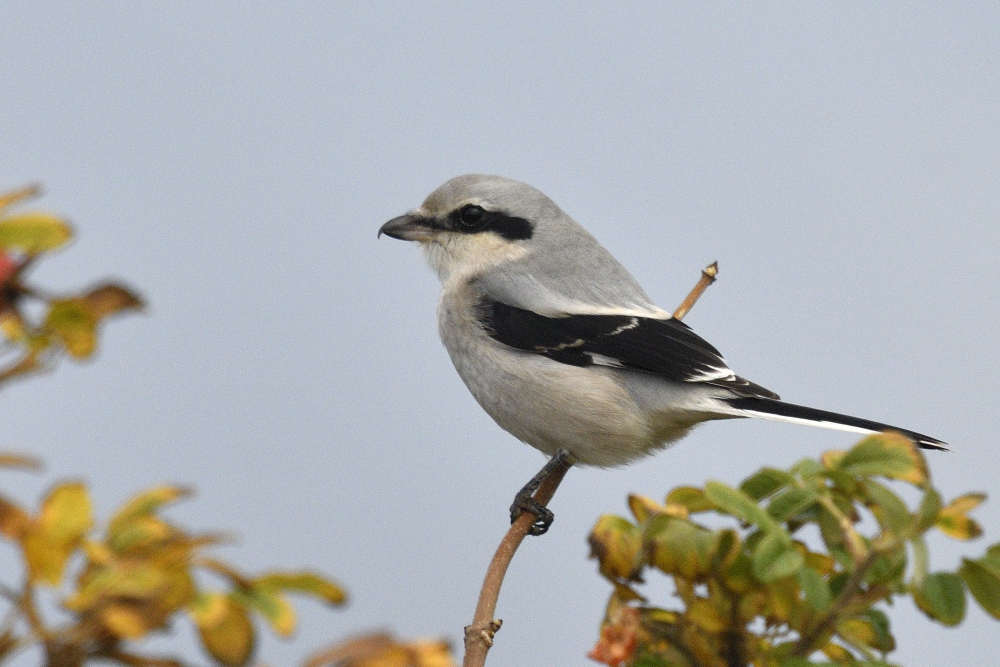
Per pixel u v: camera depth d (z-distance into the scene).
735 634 4.91
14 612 2.98
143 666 3.07
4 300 3.06
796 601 4.82
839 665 4.71
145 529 3.16
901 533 4.61
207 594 3.03
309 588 3.10
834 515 4.82
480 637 6.89
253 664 2.98
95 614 2.95
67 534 3.05
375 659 2.97
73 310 3.01
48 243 3.04
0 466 2.82
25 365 3.07
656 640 4.96
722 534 4.80
